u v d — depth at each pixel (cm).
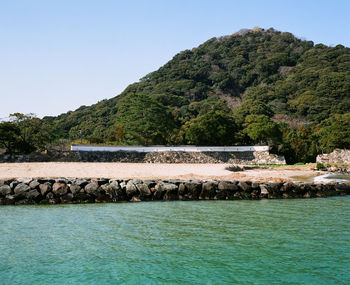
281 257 1212
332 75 14675
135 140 7556
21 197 2375
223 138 7325
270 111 13262
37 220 1800
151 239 1430
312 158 7981
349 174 5328
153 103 7556
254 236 1471
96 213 2009
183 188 2612
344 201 2561
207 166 5503
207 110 12162
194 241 1401
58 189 2425
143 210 2125
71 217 1883
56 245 1349
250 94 15812
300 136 8725
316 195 2855
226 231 1564
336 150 7556
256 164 6788
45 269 1105
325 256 1222
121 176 3688
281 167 6369
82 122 12131
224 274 1066
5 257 1213
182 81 16012
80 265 1139
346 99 13338
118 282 1009
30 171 3797
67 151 5409
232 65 18750
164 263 1157
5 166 4072
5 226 1655
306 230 1580
